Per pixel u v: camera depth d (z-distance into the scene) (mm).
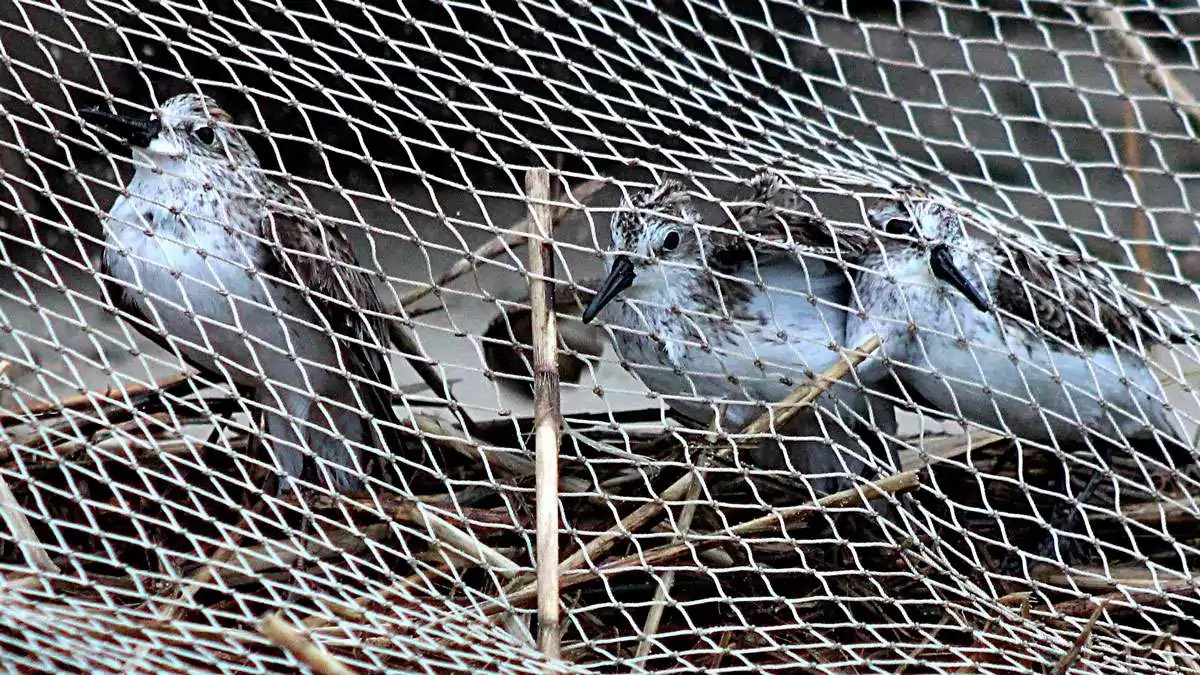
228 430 868
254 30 845
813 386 819
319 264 850
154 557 832
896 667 793
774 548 835
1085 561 874
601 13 836
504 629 776
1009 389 870
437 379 880
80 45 831
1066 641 782
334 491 788
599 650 771
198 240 848
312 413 866
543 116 803
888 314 871
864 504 809
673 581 832
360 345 839
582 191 872
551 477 776
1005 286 863
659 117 880
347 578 814
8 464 845
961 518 864
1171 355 820
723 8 849
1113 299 854
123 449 815
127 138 854
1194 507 809
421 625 754
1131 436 875
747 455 878
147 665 723
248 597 755
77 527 764
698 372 849
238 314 817
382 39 802
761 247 871
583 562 790
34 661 734
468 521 802
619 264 877
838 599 784
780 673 788
